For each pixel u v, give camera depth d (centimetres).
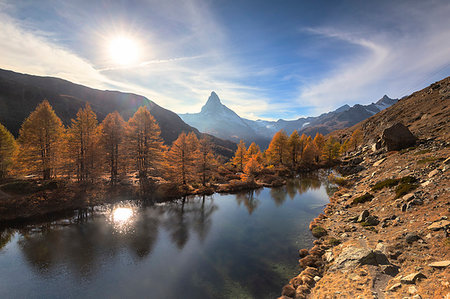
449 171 1895
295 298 1186
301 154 7188
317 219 2545
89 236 2227
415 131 4447
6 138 3512
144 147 4016
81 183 3441
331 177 5028
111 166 3834
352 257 1316
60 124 3631
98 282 1500
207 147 4644
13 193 2930
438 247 1120
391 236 1473
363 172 4028
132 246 2023
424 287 862
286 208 3206
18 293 1392
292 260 1738
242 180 4925
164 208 3184
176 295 1352
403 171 2611
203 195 4000
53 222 2556
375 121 8500
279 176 5759
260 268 1636
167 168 4203
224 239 2170
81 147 3531
